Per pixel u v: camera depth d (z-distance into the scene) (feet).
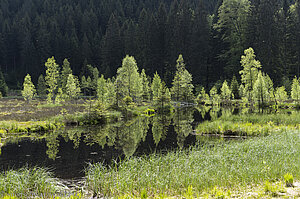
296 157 32.17
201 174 27.84
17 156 47.67
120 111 125.80
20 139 66.44
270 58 246.27
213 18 342.03
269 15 259.80
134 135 71.87
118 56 343.46
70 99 175.32
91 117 98.78
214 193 22.93
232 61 266.77
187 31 308.81
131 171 30.89
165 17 349.61
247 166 29.30
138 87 178.50
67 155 48.37
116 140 64.59
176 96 213.25
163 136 69.36
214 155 36.37
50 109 133.59
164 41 332.80
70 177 34.45
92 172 33.09
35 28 392.88
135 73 180.65
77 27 424.46
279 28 263.29
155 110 153.48
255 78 175.63
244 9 295.07
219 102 205.36
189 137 66.90
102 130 82.17
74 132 78.54
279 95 175.32
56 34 362.12
